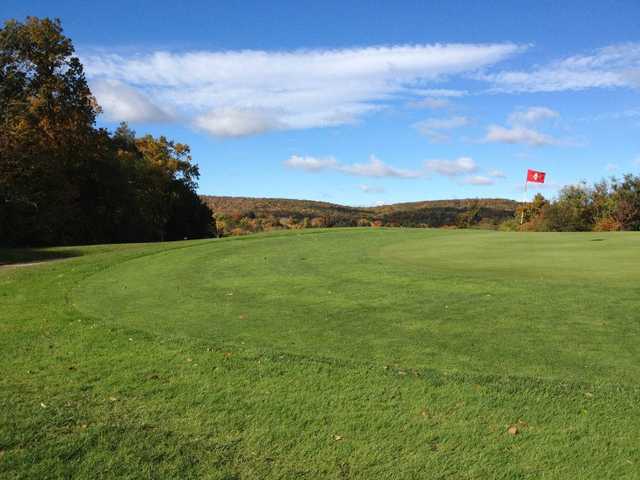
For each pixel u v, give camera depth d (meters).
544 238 18.62
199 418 4.48
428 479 3.57
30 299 9.80
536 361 5.66
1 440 4.03
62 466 3.69
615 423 4.17
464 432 4.13
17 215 29.78
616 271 10.62
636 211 40.69
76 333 7.20
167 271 12.73
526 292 8.87
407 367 5.52
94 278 11.96
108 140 37.28
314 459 3.84
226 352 6.12
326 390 4.95
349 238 20.64
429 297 8.90
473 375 5.18
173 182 47.88
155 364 5.82
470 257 13.62
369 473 3.66
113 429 4.25
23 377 5.53
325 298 9.18
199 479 3.58
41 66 30.78
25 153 28.59
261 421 4.40
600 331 6.71
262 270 12.51
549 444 3.92
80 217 34.88
